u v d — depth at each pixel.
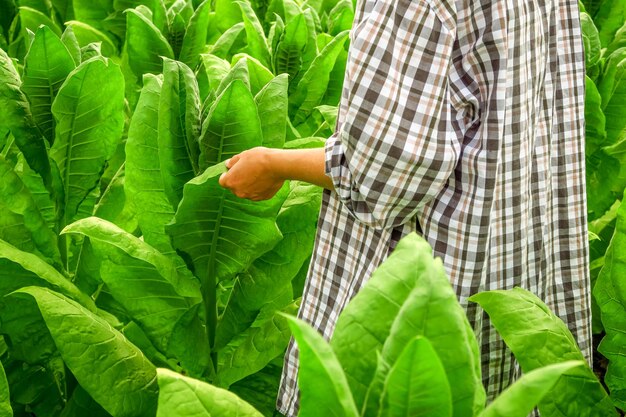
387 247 1.82
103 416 2.26
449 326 1.12
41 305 1.95
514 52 1.67
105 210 2.47
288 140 2.76
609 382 2.13
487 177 1.69
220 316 2.52
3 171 2.14
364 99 1.60
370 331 1.23
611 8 3.86
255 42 3.08
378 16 1.59
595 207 3.24
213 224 2.13
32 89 2.22
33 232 2.25
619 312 2.06
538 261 1.93
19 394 2.31
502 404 1.06
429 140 1.61
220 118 2.07
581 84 2.03
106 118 2.27
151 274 2.16
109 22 3.71
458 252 1.73
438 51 1.59
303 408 1.14
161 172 2.14
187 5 3.34
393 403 1.05
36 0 3.93
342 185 1.76
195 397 1.21
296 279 2.66
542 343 1.75
